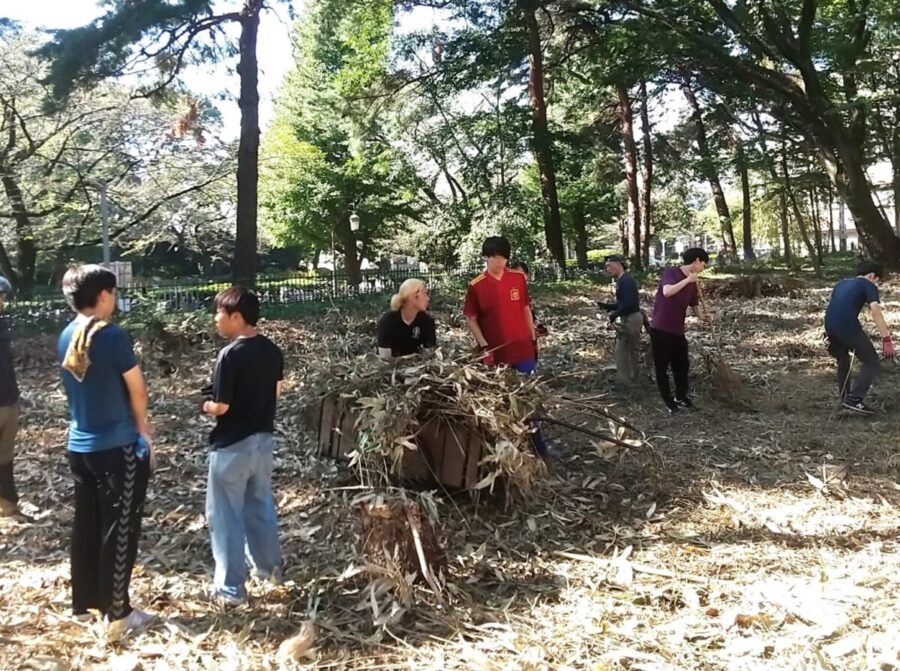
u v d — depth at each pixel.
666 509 5.15
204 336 12.16
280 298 19.50
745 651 3.33
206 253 40.53
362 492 4.88
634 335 8.72
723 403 7.98
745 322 14.27
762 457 6.24
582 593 3.95
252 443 3.84
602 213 41.34
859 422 7.30
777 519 4.93
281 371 3.99
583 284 23.75
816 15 25.06
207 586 4.13
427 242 33.19
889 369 9.58
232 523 3.87
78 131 27.89
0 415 5.11
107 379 3.44
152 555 4.50
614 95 34.53
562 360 10.55
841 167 24.64
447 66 26.83
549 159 27.45
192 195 32.84
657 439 6.73
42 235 30.39
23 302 15.90
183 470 6.19
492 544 4.54
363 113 28.19
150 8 16.73
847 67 23.14
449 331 13.66
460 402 4.82
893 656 3.18
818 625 3.52
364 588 3.92
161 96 20.05
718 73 25.00
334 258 40.88
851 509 5.12
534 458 4.94
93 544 3.59
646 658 3.29
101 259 36.25
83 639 3.57
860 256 25.19
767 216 47.00
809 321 14.22
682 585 4.00
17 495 5.43
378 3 24.34
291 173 39.25
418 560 3.91
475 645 3.45
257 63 19.64
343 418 5.49
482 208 28.48
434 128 30.20
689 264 7.65
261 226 46.50
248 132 19.66
